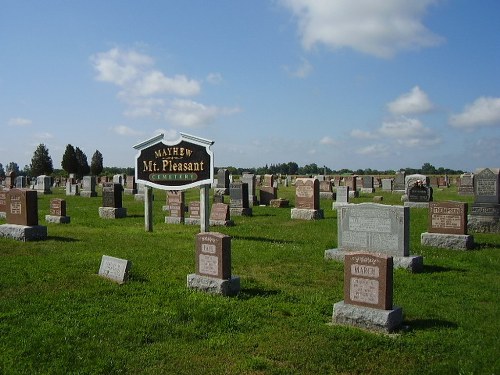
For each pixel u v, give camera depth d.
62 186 64.25
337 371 6.98
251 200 34.94
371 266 8.62
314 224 23.72
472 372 6.78
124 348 7.65
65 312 9.24
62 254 14.57
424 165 129.62
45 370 6.85
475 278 12.74
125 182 51.56
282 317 9.21
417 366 7.09
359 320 8.62
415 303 10.27
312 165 148.88
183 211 24.48
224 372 6.95
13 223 17.58
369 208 14.24
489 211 21.53
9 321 8.70
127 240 17.77
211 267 10.76
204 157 19.00
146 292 10.71
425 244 17.38
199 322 8.73
